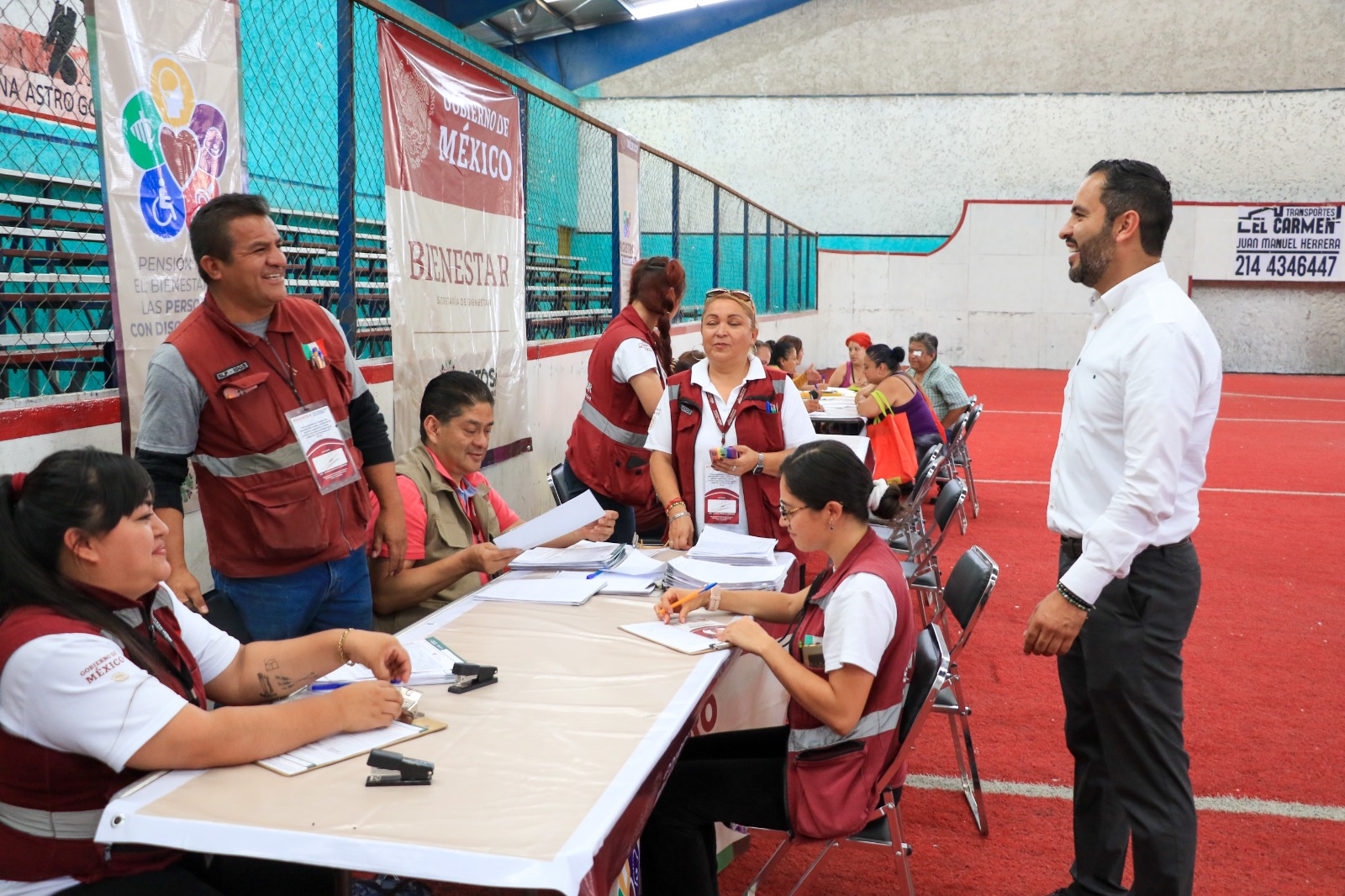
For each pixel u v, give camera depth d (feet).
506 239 16.15
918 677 7.97
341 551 8.71
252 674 6.66
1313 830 10.48
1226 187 73.20
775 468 11.34
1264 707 13.88
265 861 6.39
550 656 7.54
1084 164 74.64
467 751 5.84
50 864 5.45
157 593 6.08
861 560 7.54
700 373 11.81
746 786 7.70
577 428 14.37
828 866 9.89
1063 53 73.67
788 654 7.45
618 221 23.07
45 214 11.66
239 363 8.02
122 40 8.32
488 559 9.59
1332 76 70.44
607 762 5.69
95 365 9.87
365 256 20.02
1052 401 55.47
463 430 10.12
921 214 77.00
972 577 9.66
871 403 21.91
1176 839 7.79
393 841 4.76
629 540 14.74
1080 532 8.09
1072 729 8.85
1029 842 10.27
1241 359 75.31
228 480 8.11
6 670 5.29
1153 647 7.68
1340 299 73.05
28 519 5.38
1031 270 76.13
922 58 75.10
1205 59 72.08
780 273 57.88
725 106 76.79
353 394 9.25
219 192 9.71
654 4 69.56
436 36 13.24
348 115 11.91
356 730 6.06
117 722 5.33
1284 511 27.27
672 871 7.82
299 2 17.62
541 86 69.51
